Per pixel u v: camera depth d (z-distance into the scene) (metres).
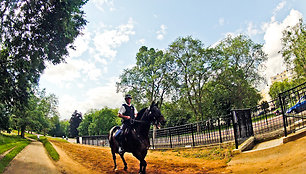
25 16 9.38
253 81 39.72
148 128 7.09
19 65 9.23
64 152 15.18
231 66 40.03
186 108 40.06
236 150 8.76
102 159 11.75
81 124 94.25
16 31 9.59
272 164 6.31
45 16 9.21
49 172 7.79
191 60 38.81
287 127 9.01
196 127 13.24
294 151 6.60
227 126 11.12
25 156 11.14
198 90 39.72
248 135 10.05
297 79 31.09
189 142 13.56
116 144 7.96
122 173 8.02
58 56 10.62
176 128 14.87
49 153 13.37
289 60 31.33
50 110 54.72
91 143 32.25
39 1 9.20
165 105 42.16
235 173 6.48
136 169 8.78
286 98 8.71
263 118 10.54
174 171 8.12
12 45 9.26
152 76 39.78
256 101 39.47
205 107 40.47
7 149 13.38
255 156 7.66
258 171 6.05
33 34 9.35
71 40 10.63
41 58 10.03
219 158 9.27
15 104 10.20
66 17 9.52
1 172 7.11
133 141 6.93
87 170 8.70
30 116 39.22
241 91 37.09
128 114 7.80
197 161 9.77
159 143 16.78
